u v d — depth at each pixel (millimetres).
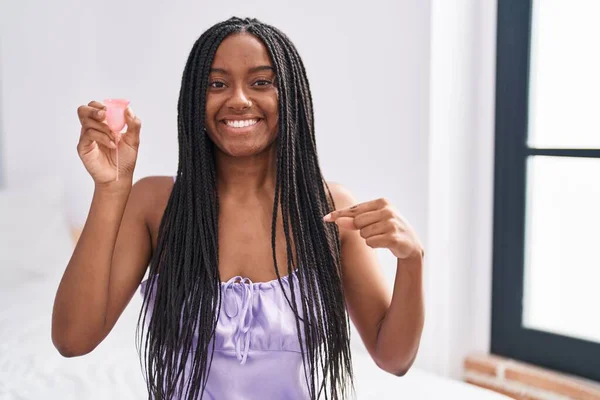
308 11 2348
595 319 2020
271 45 1010
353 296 1128
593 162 1973
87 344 986
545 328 2088
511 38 2064
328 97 2318
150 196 1103
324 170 2357
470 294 2184
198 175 1037
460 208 2129
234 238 1052
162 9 2869
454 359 2158
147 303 1058
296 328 1010
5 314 2221
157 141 2951
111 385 1693
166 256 1027
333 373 1090
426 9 2000
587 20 1953
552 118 2055
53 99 3018
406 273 986
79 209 3131
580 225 2023
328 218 937
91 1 3135
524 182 2080
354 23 2211
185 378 1020
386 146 2148
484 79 2117
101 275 963
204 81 993
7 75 2861
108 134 918
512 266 2125
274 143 1088
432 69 2006
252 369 1002
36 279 2617
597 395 1853
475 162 2145
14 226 2629
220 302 984
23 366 1807
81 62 3111
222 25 1030
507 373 2057
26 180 2943
